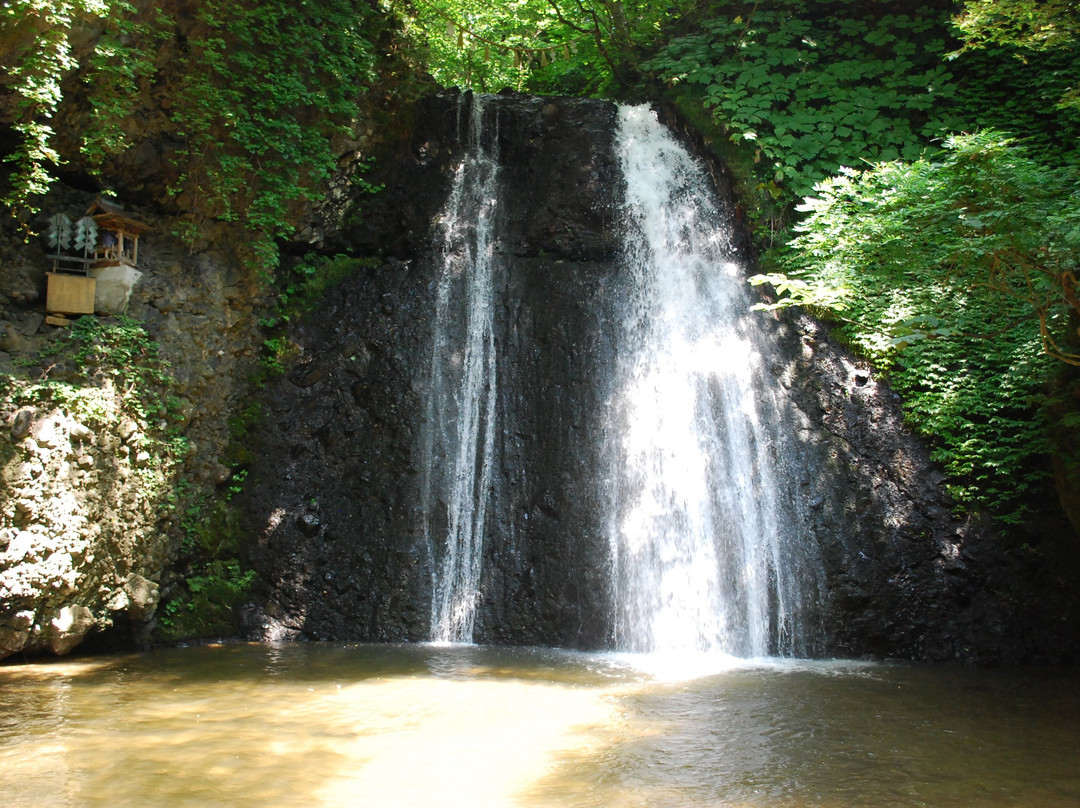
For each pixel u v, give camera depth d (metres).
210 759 5.91
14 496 8.12
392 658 9.93
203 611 11.05
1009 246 8.45
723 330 13.52
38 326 9.94
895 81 15.32
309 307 13.26
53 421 8.58
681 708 7.68
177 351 11.00
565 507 12.00
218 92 11.29
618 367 13.01
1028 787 5.60
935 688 8.88
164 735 6.48
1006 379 11.91
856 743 6.60
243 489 11.91
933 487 11.91
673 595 11.71
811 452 12.30
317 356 12.92
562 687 8.50
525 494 12.22
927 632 11.07
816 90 15.45
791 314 13.48
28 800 5.08
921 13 16.19
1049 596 11.09
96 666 9.09
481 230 14.27
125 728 6.65
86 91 10.22
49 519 8.46
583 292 13.48
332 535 11.86
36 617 8.63
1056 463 10.77
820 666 10.18
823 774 5.82
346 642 11.16
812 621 11.19
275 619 11.33
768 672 9.63
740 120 15.21
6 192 10.14
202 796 5.20
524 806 5.14
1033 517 11.47
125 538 9.69
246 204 12.12
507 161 14.94
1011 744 6.62
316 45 12.49
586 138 14.92
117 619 10.02
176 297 11.20
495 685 8.49
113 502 9.48
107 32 10.00
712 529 12.03
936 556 11.50
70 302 10.02
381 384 12.75
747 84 15.54
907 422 12.39
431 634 11.45
